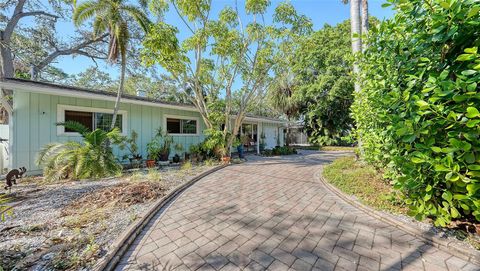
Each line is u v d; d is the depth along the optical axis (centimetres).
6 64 1111
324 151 1584
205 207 374
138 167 787
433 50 231
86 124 772
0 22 1109
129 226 283
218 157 939
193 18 776
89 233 265
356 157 739
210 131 899
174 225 303
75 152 584
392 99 259
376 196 376
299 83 1953
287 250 236
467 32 195
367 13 670
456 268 199
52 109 692
